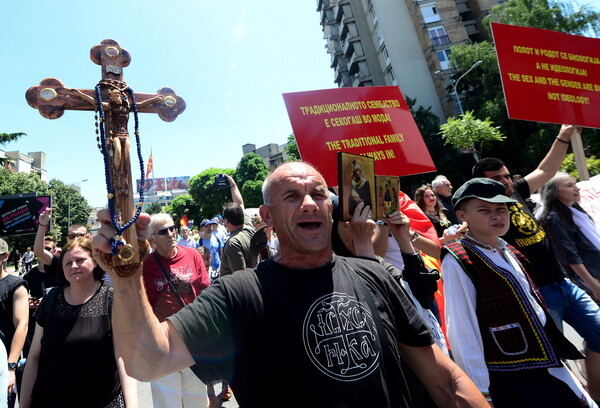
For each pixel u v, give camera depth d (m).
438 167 24.22
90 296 2.11
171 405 2.65
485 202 2.05
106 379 1.97
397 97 3.46
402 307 1.37
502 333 1.93
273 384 1.08
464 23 29.88
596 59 4.13
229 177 4.29
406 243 2.04
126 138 1.15
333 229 2.19
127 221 1.07
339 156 1.78
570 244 3.04
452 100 27.38
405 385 1.21
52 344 1.95
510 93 3.65
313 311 1.18
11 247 24.77
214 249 7.73
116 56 1.26
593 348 2.54
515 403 1.89
